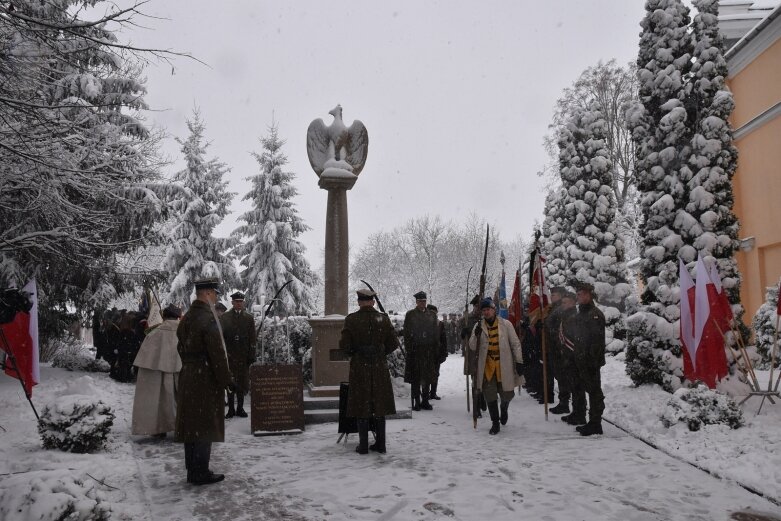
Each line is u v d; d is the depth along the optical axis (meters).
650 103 12.27
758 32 17.14
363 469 5.93
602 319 7.57
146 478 5.65
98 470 5.68
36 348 8.19
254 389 8.03
